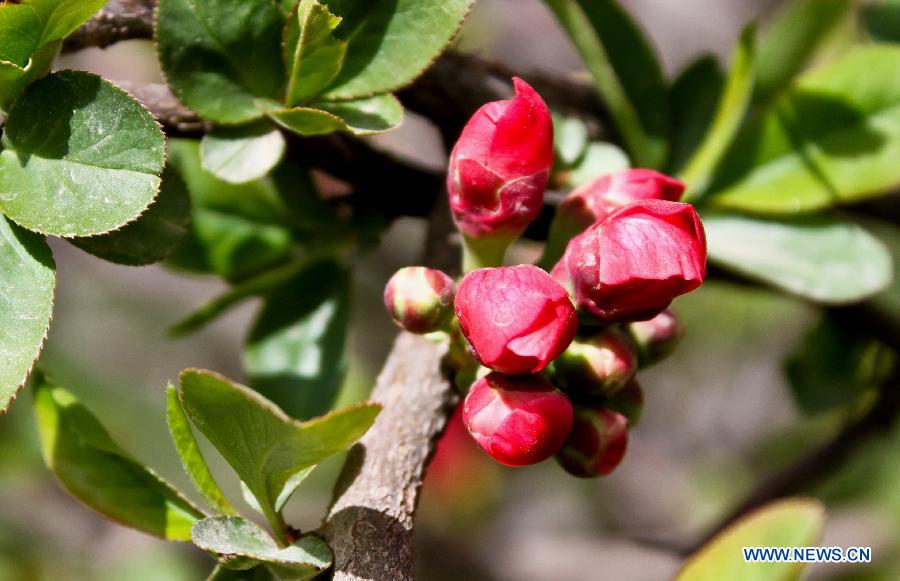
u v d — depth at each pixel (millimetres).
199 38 239
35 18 224
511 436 230
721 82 294
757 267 283
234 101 242
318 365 282
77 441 248
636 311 231
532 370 226
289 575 229
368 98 241
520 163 236
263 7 239
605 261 228
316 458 223
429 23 238
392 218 285
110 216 222
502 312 224
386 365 250
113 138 224
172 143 287
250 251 292
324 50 235
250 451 225
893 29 318
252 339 285
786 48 303
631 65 291
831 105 284
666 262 226
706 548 249
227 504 236
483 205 238
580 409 245
